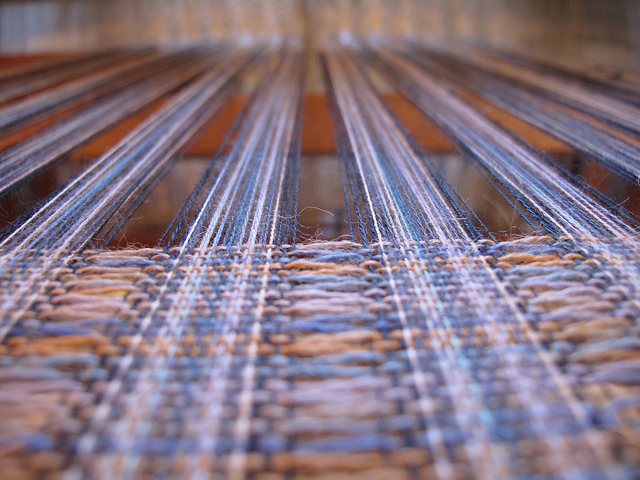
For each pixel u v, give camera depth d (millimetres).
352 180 179
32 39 424
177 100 254
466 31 433
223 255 143
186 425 112
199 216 159
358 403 115
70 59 345
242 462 108
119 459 108
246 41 412
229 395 116
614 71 305
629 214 158
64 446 109
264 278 137
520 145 199
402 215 159
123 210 166
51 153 196
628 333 124
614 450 108
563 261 140
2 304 130
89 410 113
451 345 123
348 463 109
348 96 259
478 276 137
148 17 425
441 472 107
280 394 116
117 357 121
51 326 126
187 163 206
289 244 147
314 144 205
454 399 115
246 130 215
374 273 138
